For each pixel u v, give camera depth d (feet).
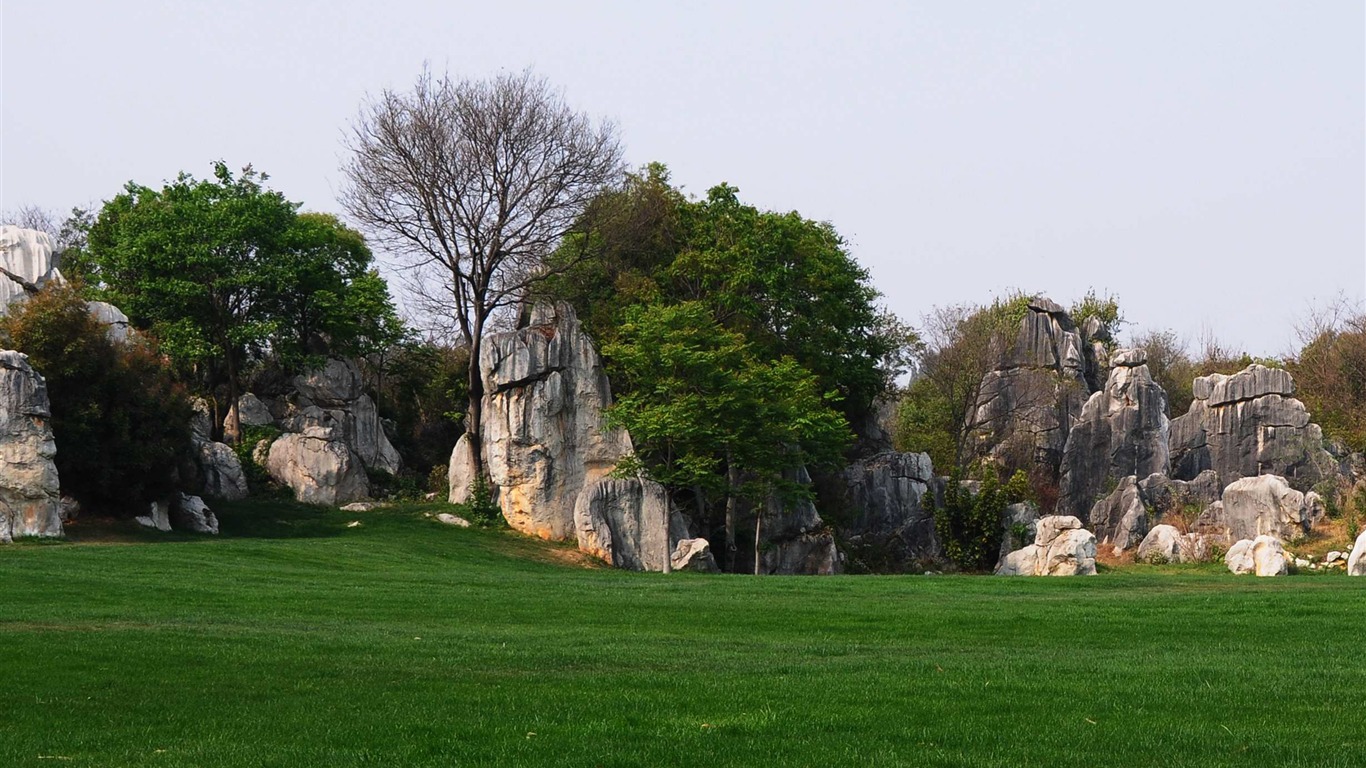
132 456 178.81
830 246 270.46
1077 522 210.79
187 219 229.45
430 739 52.19
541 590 127.03
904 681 68.18
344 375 245.04
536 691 64.39
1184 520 253.65
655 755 49.14
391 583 130.11
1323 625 97.76
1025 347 302.25
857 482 254.47
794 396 213.46
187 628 88.79
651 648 83.35
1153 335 417.69
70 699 61.52
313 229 245.86
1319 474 269.23
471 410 225.76
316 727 55.01
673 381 204.33
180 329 224.74
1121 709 59.57
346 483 224.94
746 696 62.69
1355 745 51.62
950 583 143.02
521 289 240.94
